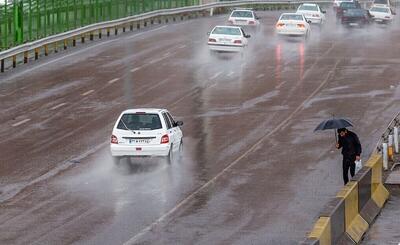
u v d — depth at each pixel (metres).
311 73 79.00
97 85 71.56
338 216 29.59
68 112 61.00
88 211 36.59
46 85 71.12
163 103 64.62
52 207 37.34
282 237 32.41
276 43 101.19
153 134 45.25
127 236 32.59
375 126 56.56
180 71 79.44
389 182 41.06
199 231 33.34
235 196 39.34
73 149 50.03
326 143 51.81
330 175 43.78
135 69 79.94
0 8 80.19
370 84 73.12
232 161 47.03
